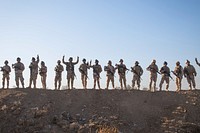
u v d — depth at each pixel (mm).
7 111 19031
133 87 22406
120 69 22172
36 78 22453
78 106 19609
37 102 19828
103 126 17531
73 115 18750
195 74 21562
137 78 22281
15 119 18375
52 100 20078
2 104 19766
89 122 18141
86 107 19500
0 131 17594
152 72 21875
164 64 21906
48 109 19062
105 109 19344
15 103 19609
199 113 18922
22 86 22406
